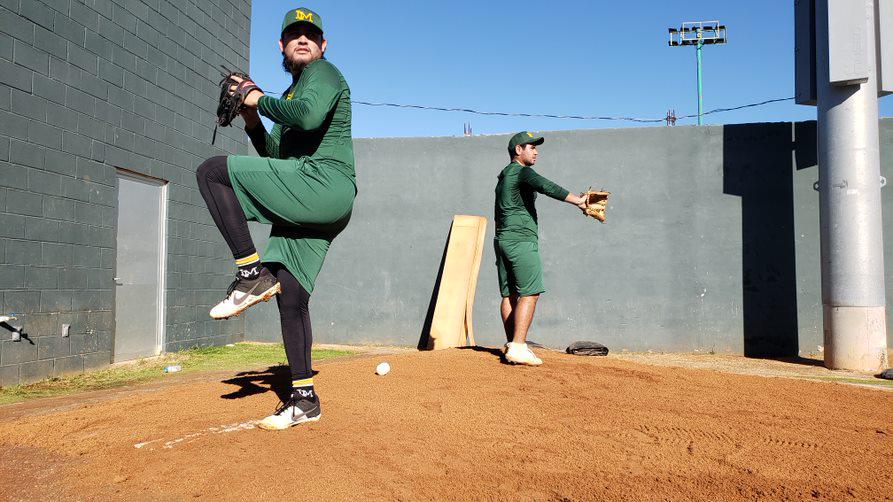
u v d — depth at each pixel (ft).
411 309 31.73
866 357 23.43
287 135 9.25
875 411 10.79
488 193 31.63
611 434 8.89
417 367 13.74
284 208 8.54
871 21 23.94
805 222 28.96
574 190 30.89
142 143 24.80
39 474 7.27
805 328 28.58
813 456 7.94
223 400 10.97
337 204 8.84
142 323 25.14
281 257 9.16
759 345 28.86
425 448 8.09
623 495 6.54
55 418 9.91
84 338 21.62
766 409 10.65
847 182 24.09
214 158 8.51
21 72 19.11
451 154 32.04
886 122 28.35
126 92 23.90
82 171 21.63
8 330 18.62
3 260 18.45
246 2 33.24
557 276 30.68
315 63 9.01
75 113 21.30
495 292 31.12
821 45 24.95
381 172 32.48
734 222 29.53
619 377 13.17
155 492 6.66
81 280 21.53
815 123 29.12
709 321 29.40
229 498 6.48
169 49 26.61
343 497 6.48
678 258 29.89
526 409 10.18
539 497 6.52
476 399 10.77
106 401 12.16
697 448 8.26
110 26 22.99
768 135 29.45
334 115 8.93
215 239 30.32
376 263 32.19
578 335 30.32
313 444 8.18
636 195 30.40
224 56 31.01
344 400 10.66
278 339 32.63
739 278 29.30
